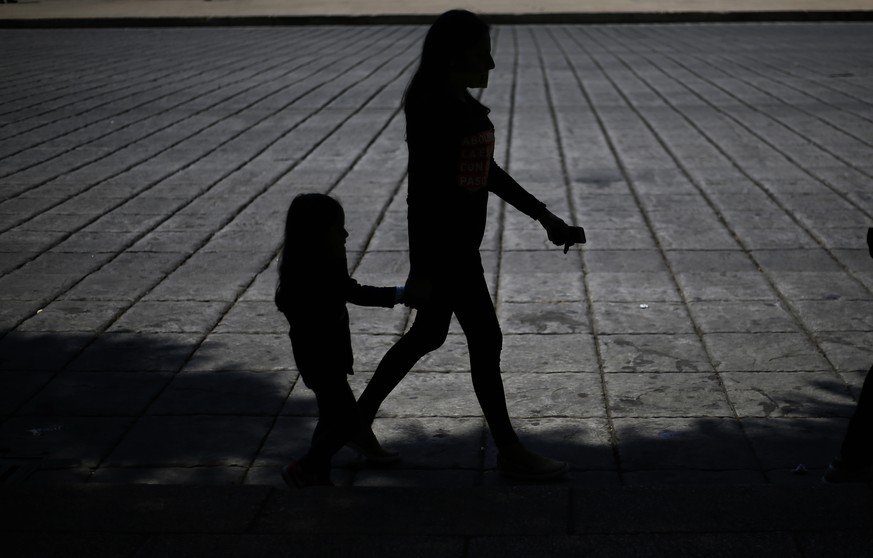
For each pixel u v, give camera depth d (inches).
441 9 1099.3
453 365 212.1
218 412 191.9
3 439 181.5
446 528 126.9
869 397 147.3
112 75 687.7
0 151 448.5
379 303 145.3
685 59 739.4
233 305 252.5
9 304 253.3
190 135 478.0
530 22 1035.9
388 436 181.5
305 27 1033.5
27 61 772.0
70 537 125.0
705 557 117.6
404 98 144.9
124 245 305.7
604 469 168.2
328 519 129.9
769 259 283.4
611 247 297.9
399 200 354.0
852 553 117.6
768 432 180.7
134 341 228.7
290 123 503.2
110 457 174.7
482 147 143.3
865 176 379.2
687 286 261.6
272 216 335.9
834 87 593.0
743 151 426.9
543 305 249.6
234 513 131.6
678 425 184.2
